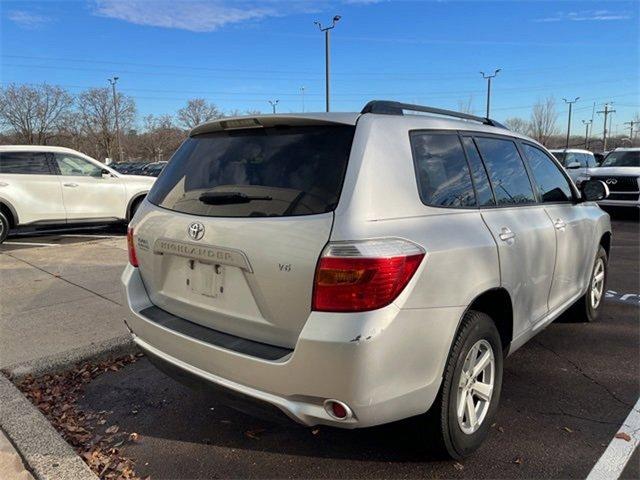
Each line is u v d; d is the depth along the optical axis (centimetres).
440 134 300
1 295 609
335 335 221
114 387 388
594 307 514
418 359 240
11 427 315
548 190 410
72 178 1031
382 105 281
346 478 276
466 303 262
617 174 1366
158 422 338
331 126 260
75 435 322
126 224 1114
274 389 238
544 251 357
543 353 436
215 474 283
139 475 283
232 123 290
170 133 7825
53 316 529
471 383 285
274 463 291
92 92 6944
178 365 276
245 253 247
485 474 277
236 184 269
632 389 372
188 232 274
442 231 260
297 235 234
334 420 230
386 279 226
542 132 6838
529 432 316
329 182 242
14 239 1050
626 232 1156
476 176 315
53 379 399
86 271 736
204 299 275
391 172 253
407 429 277
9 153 986
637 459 289
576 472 278
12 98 6328
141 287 320
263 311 246
